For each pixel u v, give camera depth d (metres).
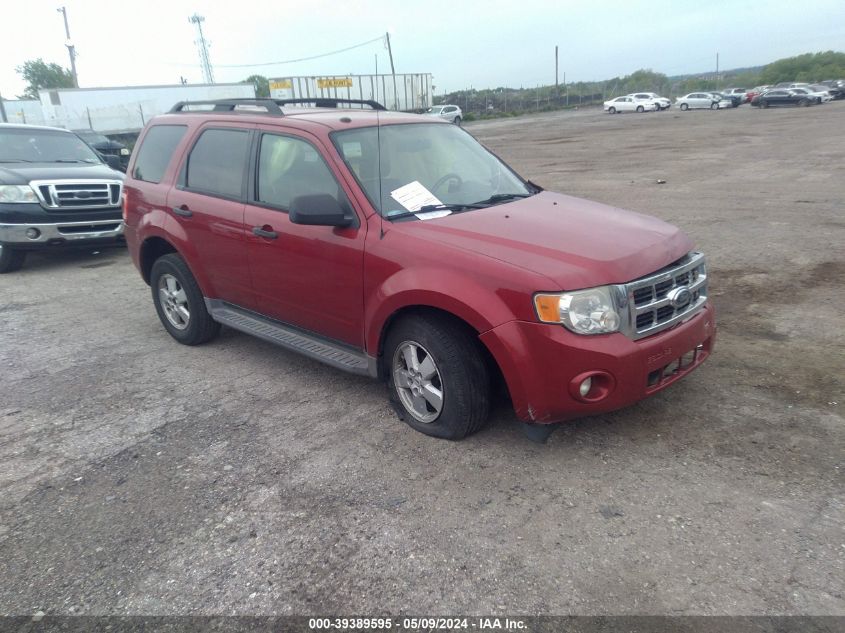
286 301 4.46
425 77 53.03
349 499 3.23
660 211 10.34
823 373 4.29
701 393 4.11
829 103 48.78
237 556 2.87
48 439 4.00
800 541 2.76
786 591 2.50
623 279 3.21
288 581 2.70
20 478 3.58
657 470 3.33
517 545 2.84
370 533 2.97
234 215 4.62
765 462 3.34
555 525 2.96
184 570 2.79
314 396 4.43
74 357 5.40
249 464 3.60
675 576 2.61
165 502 3.29
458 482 3.32
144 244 5.57
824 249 7.43
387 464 3.53
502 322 3.22
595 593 2.55
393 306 3.62
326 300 4.12
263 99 4.87
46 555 2.94
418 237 3.61
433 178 4.30
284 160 4.36
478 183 4.49
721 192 11.89
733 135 24.86
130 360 5.29
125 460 3.71
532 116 60.72
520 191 4.62
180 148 5.28
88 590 2.71
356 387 4.55
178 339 5.59
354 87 47.19
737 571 2.62
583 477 3.31
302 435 3.89
